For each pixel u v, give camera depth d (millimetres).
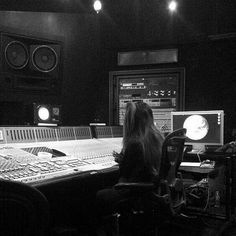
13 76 3125
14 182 784
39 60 3312
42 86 3406
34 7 3410
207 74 4035
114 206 2014
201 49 4047
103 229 2910
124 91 4301
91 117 4238
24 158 2047
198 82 4066
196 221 3279
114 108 4328
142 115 2076
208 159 3059
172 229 3088
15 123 3045
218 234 2934
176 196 2119
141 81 4227
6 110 3119
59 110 3012
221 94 3980
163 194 1931
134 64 4266
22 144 2426
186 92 4102
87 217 3061
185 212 3311
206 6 3998
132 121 2064
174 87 4086
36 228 859
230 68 3941
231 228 3078
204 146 3396
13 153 2125
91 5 3604
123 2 4324
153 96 4164
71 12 3676
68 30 3941
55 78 3451
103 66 4414
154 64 4211
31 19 3609
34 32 3236
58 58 3441
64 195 2967
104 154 2648
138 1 4266
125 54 4305
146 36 4234
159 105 4129
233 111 3926
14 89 3164
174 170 2072
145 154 1970
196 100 4074
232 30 3883
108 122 4363
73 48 3992
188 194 3230
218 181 3424
